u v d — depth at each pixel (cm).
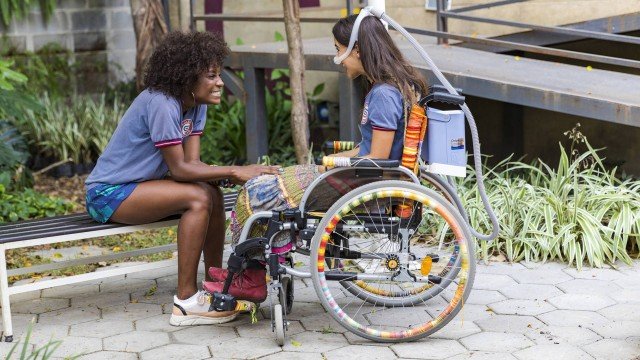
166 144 441
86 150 885
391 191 408
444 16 754
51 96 976
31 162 891
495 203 594
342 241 457
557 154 830
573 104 600
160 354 420
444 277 460
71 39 998
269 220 423
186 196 448
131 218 458
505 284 512
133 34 1040
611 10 761
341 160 408
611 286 502
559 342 421
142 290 525
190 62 437
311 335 441
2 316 455
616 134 792
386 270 431
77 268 579
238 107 891
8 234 446
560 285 507
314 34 956
